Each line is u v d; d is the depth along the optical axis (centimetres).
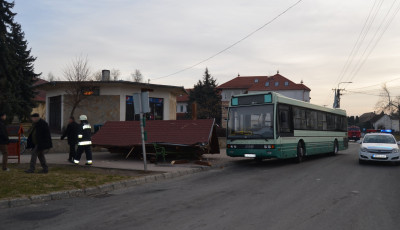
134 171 1160
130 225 558
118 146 1523
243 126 1456
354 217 607
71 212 651
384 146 1480
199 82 6225
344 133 2320
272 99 1407
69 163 1300
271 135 1381
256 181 1034
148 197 794
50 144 1034
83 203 732
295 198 771
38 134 1017
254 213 632
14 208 685
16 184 841
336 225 557
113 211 656
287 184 972
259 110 1430
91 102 2556
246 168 1401
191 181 1045
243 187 925
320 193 832
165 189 903
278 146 1380
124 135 1576
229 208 673
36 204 722
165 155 1595
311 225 556
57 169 1141
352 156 2077
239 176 1152
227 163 1511
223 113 6328
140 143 1490
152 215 622
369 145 1524
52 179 931
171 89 2761
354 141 5322
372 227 548
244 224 560
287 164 1554
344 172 1248
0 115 1040
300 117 1623
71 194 805
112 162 1423
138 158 1580
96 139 1579
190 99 6216
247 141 1428
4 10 2642
